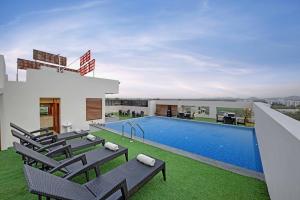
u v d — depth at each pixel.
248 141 10.05
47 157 4.34
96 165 3.67
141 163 4.26
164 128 13.80
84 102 11.01
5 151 6.38
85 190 3.00
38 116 8.35
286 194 2.46
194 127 14.28
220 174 4.73
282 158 2.70
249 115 16.11
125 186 2.83
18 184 3.94
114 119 17.33
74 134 7.61
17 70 11.63
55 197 2.40
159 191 3.84
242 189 3.97
